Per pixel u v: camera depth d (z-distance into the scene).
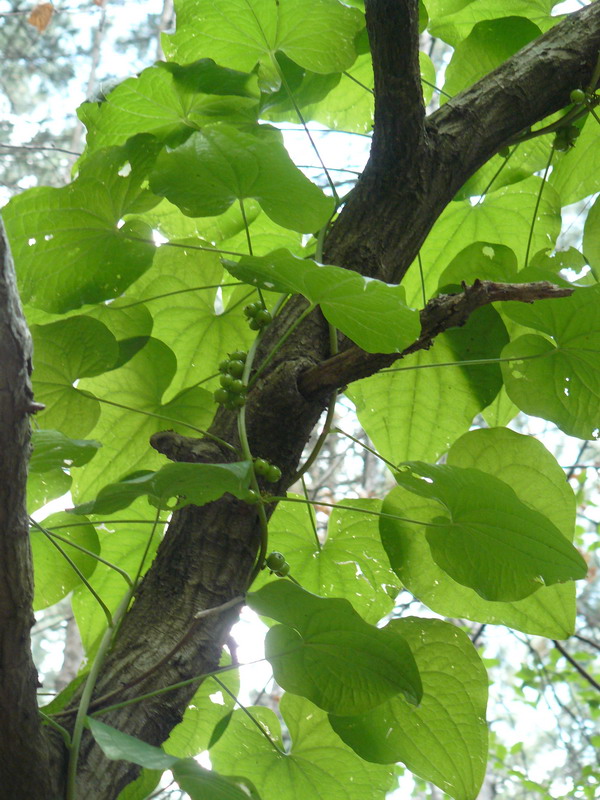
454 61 1.38
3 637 0.95
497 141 1.24
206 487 1.03
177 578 1.08
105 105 1.32
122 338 1.30
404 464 1.13
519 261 1.47
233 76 1.31
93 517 1.34
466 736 1.19
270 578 1.31
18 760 0.97
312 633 1.08
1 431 0.92
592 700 4.29
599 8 1.28
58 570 1.26
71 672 5.04
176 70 1.29
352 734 1.19
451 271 1.35
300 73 1.35
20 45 6.92
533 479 1.24
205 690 1.29
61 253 1.25
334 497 4.26
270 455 1.12
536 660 4.47
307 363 1.13
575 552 1.13
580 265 1.36
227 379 1.12
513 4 1.43
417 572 1.25
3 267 0.91
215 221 1.42
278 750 1.26
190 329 1.38
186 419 1.32
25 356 0.92
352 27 1.30
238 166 1.13
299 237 1.44
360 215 1.20
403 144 1.19
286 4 1.28
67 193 1.22
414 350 1.11
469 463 1.24
